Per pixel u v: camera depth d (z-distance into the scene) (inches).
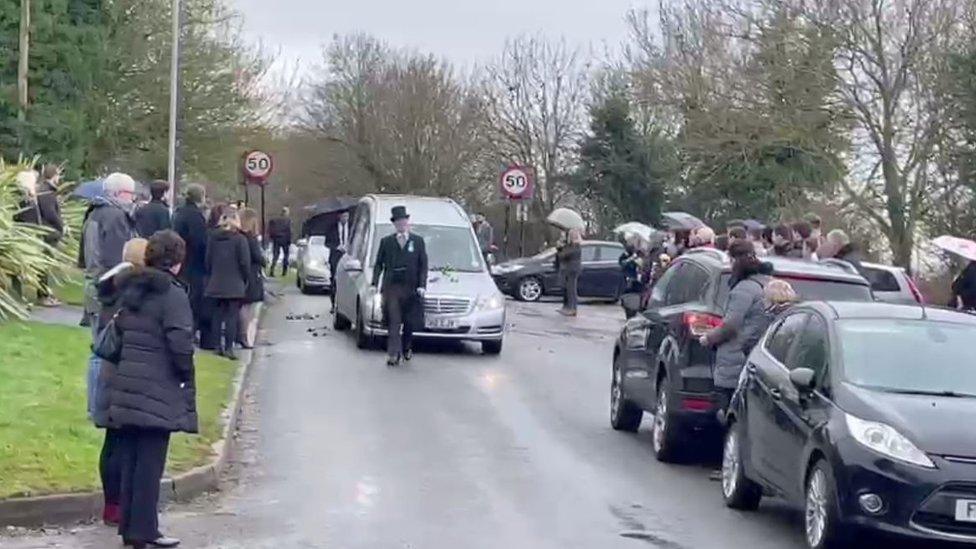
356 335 828.0
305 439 507.5
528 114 2394.2
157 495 340.2
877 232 1348.4
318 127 2500.0
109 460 357.1
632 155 2145.7
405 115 2409.0
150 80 1407.5
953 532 321.7
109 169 1455.5
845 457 332.5
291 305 1175.6
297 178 2497.5
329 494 413.7
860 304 402.6
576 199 2265.0
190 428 336.8
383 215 878.4
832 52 1257.4
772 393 387.2
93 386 404.2
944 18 1228.5
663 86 1403.8
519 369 751.7
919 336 380.2
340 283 912.9
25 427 432.8
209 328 720.3
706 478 467.2
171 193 933.8
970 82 1170.0
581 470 469.7
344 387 649.0
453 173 2396.7
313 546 347.6
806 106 1261.1
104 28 1274.6
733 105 1289.4
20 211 749.3
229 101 1497.3
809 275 490.0
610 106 2162.9
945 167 1222.3
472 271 839.7
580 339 956.6
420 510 394.3
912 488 322.3
